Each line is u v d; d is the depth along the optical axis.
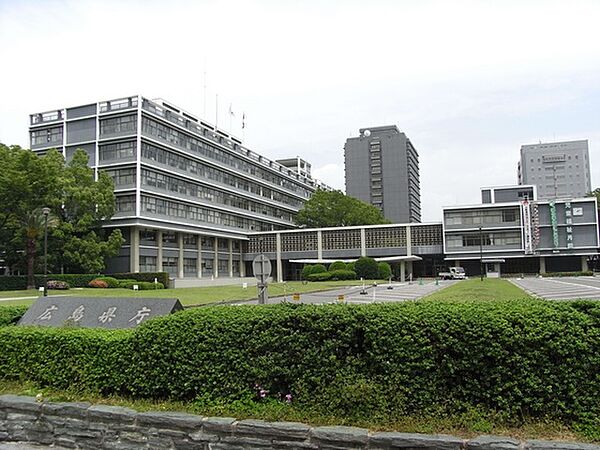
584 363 4.59
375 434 4.55
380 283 54.56
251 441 4.84
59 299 8.05
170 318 5.89
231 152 76.56
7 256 46.19
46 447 5.57
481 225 72.81
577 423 4.51
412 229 75.56
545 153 136.38
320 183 117.44
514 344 4.72
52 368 6.23
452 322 4.90
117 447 5.27
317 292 37.94
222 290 43.12
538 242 70.56
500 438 4.34
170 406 5.44
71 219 50.28
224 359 5.48
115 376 5.88
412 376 4.92
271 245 80.81
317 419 4.91
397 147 127.94
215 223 72.31
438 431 4.60
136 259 56.34
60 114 59.62
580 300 5.20
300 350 5.26
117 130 56.94
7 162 42.53
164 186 60.69
